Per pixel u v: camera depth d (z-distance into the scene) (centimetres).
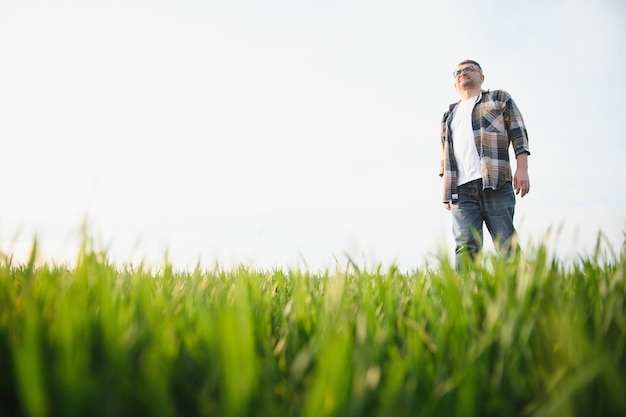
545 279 98
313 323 114
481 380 78
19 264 181
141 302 87
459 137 427
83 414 60
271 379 81
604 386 72
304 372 86
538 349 89
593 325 100
